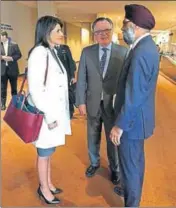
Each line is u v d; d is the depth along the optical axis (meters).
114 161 1.75
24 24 7.55
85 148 2.13
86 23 5.75
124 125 1.18
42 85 1.37
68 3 6.10
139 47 1.13
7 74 2.89
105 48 1.64
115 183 1.76
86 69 1.72
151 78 1.14
